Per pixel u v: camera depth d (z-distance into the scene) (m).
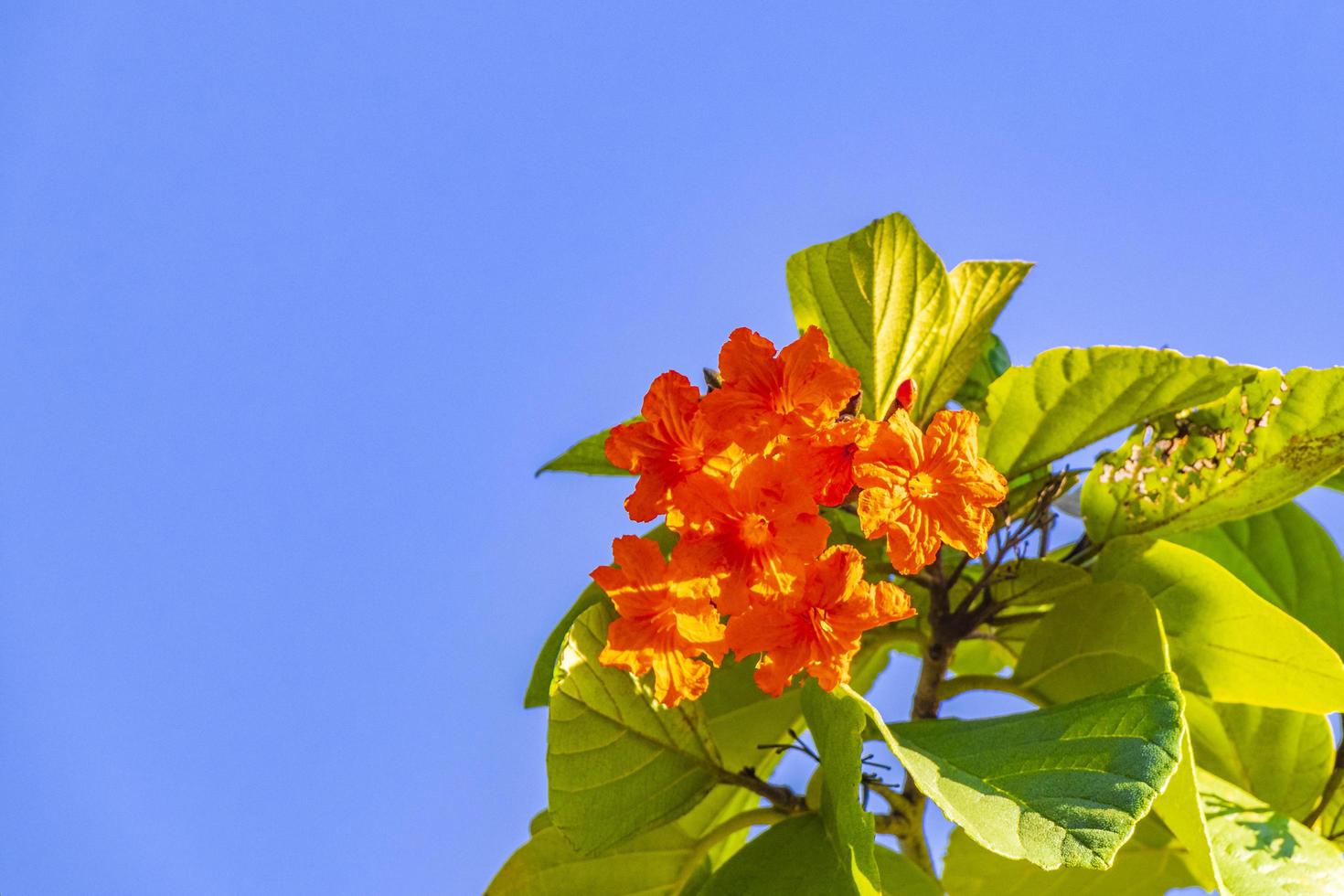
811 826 1.30
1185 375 1.32
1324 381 1.32
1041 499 1.35
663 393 1.25
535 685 1.33
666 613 1.27
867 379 1.36
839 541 1.34
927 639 1.36
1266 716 1.38
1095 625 1.33
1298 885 1.29
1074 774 1.24
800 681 1.34
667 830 1.34
